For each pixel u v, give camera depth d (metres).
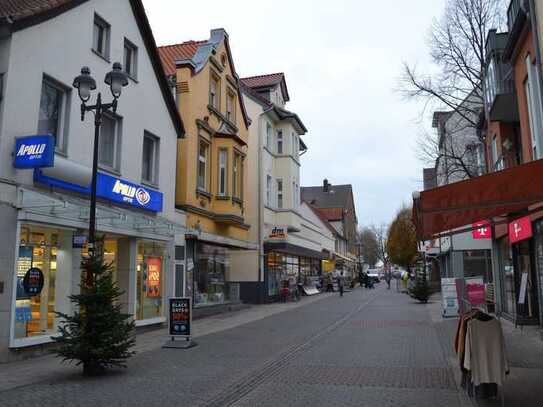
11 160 10.91
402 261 50.81
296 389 8.21
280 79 34.31
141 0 16.47
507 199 6.98
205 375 9.35
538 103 13.14
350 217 83.81
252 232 28.81
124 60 16.11
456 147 30.20
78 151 13.34
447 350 11.98
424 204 7.14
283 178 32.59
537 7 11.89
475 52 21.52
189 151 20.27
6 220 10.65
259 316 21.20
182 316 12.94
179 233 18.03
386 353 11.62
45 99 12.52
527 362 9.98
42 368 10.04
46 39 12.20
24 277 11.30
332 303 29.28
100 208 12.66
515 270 16.03
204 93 21.75
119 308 9.80
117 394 7.94
